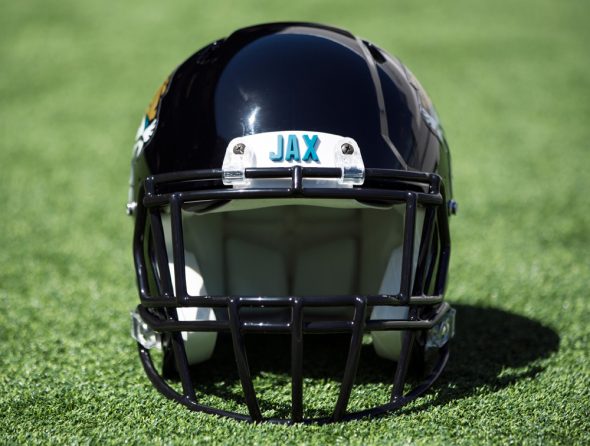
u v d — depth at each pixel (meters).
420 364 2.19
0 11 10.47
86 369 2.37
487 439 1.80
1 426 1.92
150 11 10.52
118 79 7.93
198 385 2.21
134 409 2.01
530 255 3.77
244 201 1.95
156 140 2.08
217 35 9.38
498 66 8.31
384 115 2.01
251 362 2.41
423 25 9.91
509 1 11.31
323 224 2.48
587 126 6.50
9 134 6.35
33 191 5.00
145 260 2.12
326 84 1.99
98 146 6.06
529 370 2.32
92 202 4.80
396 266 2.11
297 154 1.88
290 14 10.28
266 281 2.47
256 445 1.74
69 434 1.86
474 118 6.70
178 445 1.76
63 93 7.50
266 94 1.97
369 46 2.23
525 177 5.21
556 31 9.84
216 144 1.95
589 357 2.45
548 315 2.92
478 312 2.98
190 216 2.16
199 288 2.09
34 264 3.67
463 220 4.38
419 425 1.87
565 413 1.97
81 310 3.00
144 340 2.09
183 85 2.12
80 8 10.63
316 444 1.75
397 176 1.93
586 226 4.26
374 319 2.05
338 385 2.20
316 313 2.52
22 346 2.59
